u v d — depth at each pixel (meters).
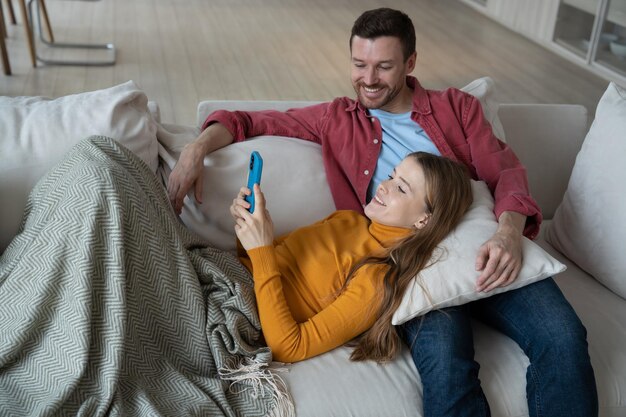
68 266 1.42
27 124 1.70
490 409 1.56
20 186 1.65
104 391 1.37
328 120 2.01
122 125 1.75
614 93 2.00
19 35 4.96
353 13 6.30
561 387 1.53
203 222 1.81
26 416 1.32
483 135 2.00
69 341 1.38
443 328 1.57
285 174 1.87
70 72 4.39
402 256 1.62
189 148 1.79
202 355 1.53
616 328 1.76
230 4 6.26
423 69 4.97
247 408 1.45
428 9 6.63
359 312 1.58
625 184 1.88
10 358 1.38
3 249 1.66
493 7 6.42
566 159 2.28
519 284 1.63
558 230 2.08
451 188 1.68
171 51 4.93
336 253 1.69
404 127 2.02
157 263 1.51
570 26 5.39
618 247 1.87
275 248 1.74
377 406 1.49
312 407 1.46
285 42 5.35
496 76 4.95
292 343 1.54
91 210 1.44
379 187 1.74
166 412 1.37
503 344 1.69
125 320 1.42
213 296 1.59
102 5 5.84
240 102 2.15
